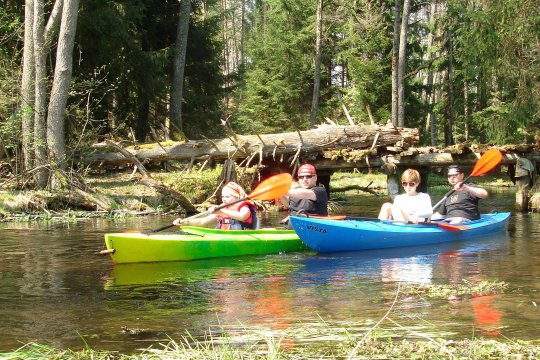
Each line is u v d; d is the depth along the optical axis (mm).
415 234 8023
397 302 4758
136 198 13156
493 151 9242
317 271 6246
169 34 22656
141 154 14102
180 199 12477
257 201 13438
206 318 4371
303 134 13898
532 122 18719
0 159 13242
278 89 31609
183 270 6336
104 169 16484
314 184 7902
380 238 7750
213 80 24469
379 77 27312
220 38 43656
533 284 5391
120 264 6652
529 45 16578
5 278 5906
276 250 7559
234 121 31609
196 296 5109
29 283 5672
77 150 14258
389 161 13797
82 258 7062
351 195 17641
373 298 4938
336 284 5555
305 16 31016
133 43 18844
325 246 7457
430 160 13641
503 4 15859
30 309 4684
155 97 20594
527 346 3537
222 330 4039
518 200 12875
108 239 6590
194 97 23438
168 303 4859
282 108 31938
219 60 24281
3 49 15156
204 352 3492
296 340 3768
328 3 26391
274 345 3559
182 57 21359
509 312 4371
